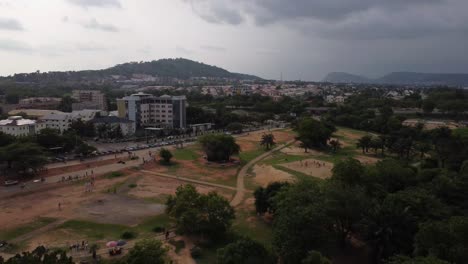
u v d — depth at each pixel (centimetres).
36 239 9956
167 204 11238
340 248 9306
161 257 7944
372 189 10831
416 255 7119
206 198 10362
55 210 12144
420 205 8606
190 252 9212
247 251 7144
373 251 8644
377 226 8075
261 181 16138
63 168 17275
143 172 17212
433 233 7019
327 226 8381
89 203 12875
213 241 9912
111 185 15088
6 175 15888
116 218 11512
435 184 10831
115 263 7738
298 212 8088
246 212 12188
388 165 12369
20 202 12875
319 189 9862
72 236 10175
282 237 7888
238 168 18400
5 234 10225
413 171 12912
